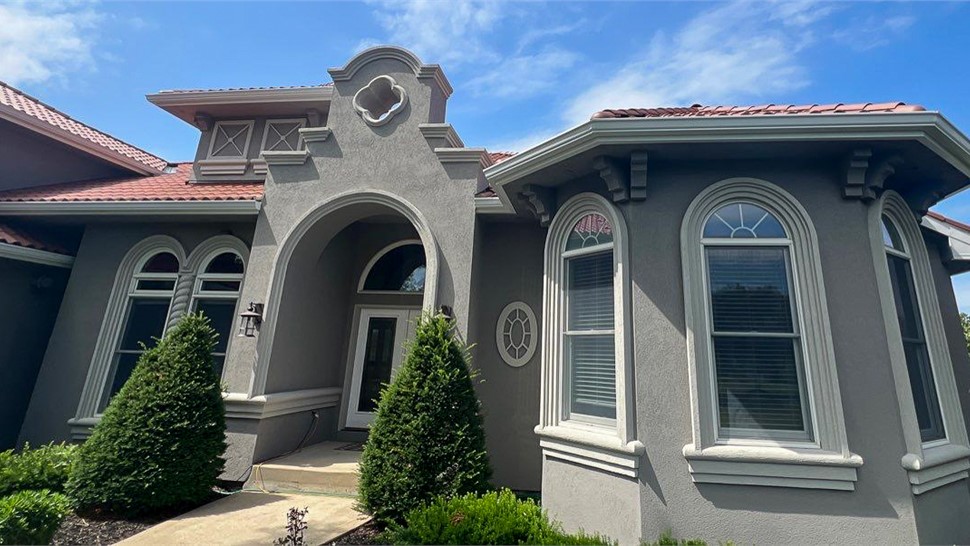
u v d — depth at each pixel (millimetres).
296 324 7648
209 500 5734
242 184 9633
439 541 3574
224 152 10289
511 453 6910
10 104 8969
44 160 9484
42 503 3924
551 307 5566
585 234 5438
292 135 10250
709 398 4172
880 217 4363
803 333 4156
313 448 7656
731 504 3912
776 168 4570
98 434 5352
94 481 5047
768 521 3824
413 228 9367
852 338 4062
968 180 4652
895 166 4328
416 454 4859
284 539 4035
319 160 7945
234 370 7035
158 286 8359
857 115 3859
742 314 4359
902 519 3662
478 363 7316
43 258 8062
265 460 6773
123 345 8055
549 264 5695
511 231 7883
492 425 7059
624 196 4789
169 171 12031
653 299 4504
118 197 8133
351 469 6359
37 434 7543
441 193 7402
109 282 8250
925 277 4840
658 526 3982
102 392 7707
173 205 7848
